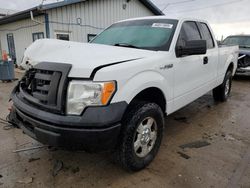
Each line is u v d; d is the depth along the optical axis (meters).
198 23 3.92
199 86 3.81
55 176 2.48
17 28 12.83
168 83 2.85
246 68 8.38
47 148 3.09
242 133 3.72
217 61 4.50
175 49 2.98
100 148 2.05
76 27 10.99
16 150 3.03
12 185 2.32
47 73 2.17
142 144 2.55
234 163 2.78
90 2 11.38
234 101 5.78
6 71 8.30
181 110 4.96
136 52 2.72
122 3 13.21
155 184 2.36
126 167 2.44
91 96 1.98
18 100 2.47
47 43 2.66
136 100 2.54
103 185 2.34
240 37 9.66
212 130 3.84
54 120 1.99
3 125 3.91
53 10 9.90
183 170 2.62
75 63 2.08
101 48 2.72
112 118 2.01
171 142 3.35
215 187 2.33
